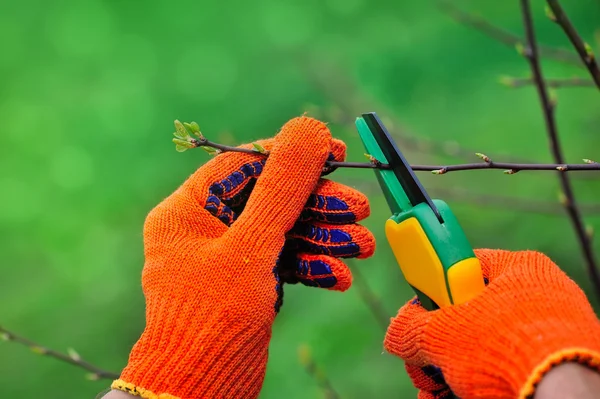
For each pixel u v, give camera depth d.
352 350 2.69
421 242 1.09
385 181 1.12
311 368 1.43
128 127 4.98
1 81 5.20
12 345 3.90
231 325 1.10
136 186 4.80
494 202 1.58
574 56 1.43
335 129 3.67
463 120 3.66
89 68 5.24
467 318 1.04
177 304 1.11
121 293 4.27
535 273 1.05
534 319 1.01
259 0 5.02
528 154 2.90
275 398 2.67
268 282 1.12
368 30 4.56
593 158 2.58
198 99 4.95
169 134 4.93
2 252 4.59
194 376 1.09
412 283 1.10
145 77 5.12
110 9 5.35
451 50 4.09
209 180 1.16
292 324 2.97
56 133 5.02
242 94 4.87
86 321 4.11
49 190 4.83
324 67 4.37
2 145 5.01
